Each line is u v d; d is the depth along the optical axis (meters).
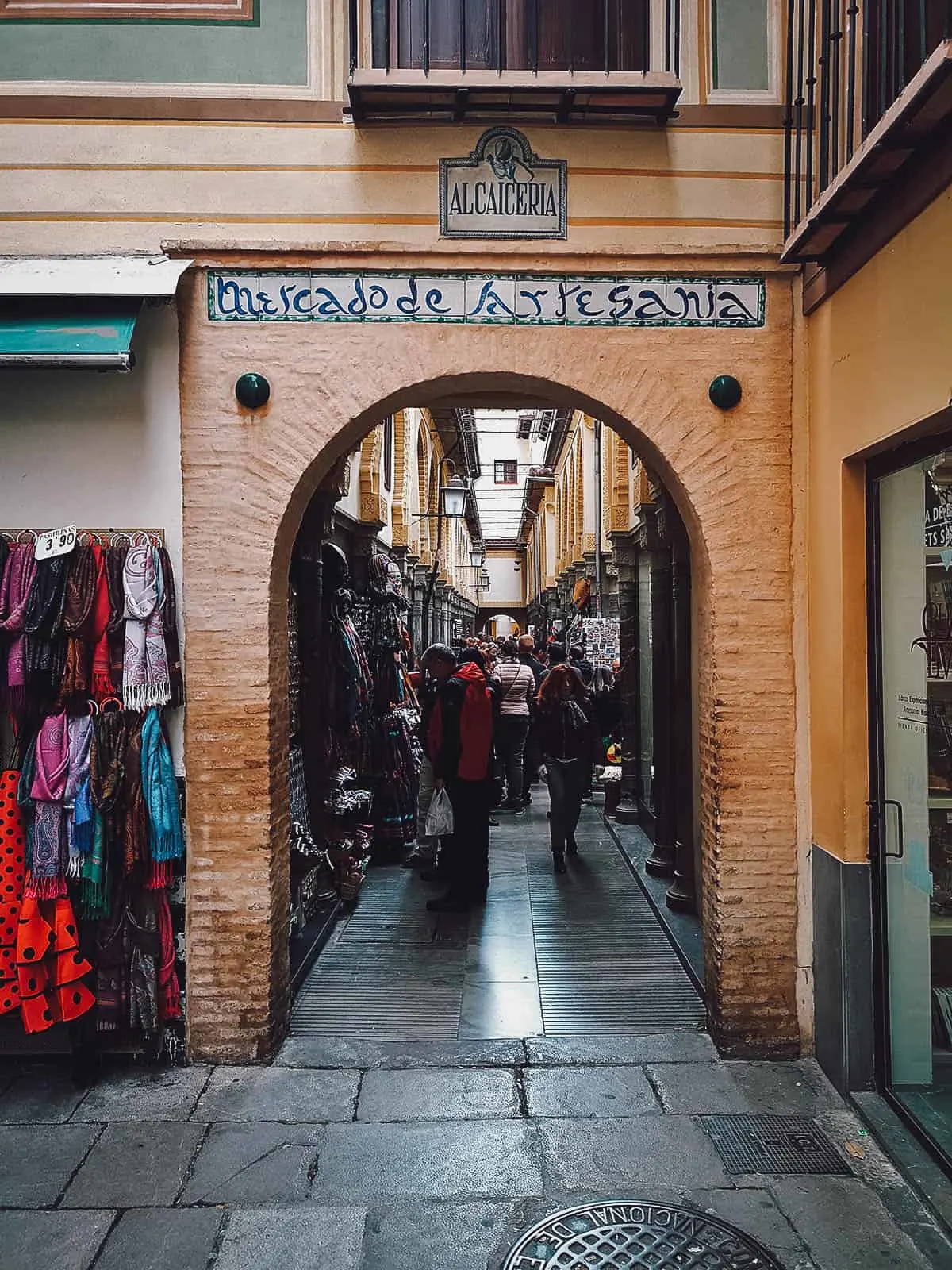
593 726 6.98
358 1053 4.02
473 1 4.21
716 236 4.07
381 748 7.29
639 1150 3.28
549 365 4.03
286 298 3.99
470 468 18.08
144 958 3.85
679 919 5.64
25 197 3.99
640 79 3.81
